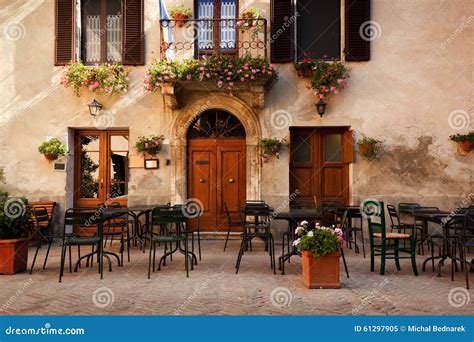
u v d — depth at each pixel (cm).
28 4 942
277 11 920
